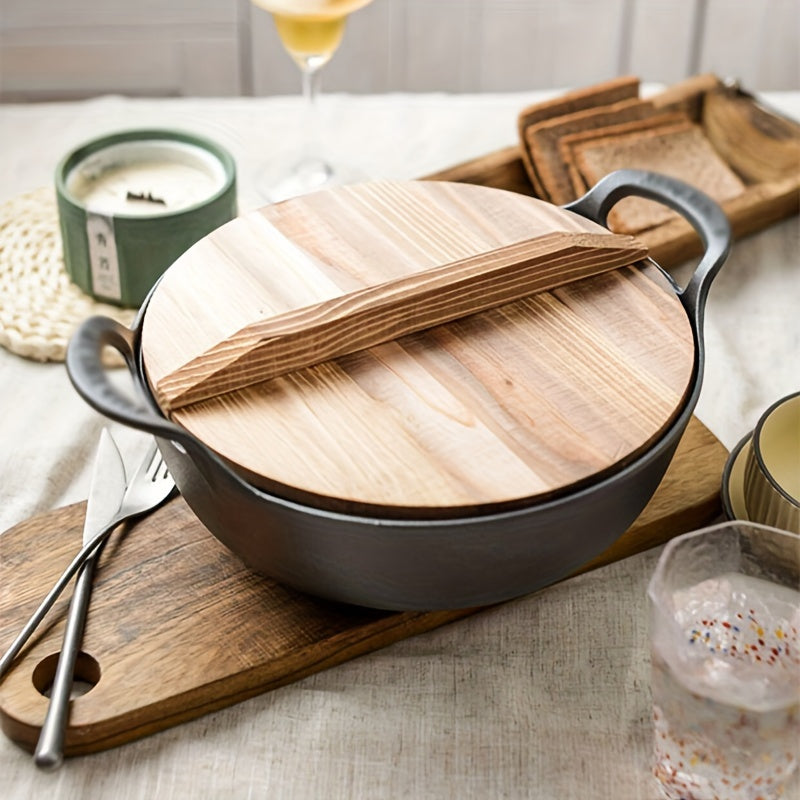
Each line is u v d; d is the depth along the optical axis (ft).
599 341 2.16
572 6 5.25
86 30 5.07
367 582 1.98
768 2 5.29
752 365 3.05
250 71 5.28
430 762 2.11
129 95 5.30
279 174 3.64
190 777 2.08
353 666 2.27
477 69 5.45
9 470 2.69
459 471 1.91
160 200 3.12
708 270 2.26
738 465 2.51
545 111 3.41
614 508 1.98
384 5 5.17
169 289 2.22
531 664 2.27
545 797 2.05
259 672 2.19
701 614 2.02
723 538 2.00
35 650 2.18
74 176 3.14
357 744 2.14
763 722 1.82
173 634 2.22
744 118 3.60
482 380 2.07
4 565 2.35
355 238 2.35
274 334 2.06
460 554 1.91
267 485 1.90
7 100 5.26
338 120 3.89
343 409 2.01
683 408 2.07
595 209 2.47
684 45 5.43
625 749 2.13
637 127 3.48
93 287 3.06
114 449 2.59
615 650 2.30
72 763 2.10
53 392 2.91
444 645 2.31
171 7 5.03
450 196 2.48
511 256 2.25
